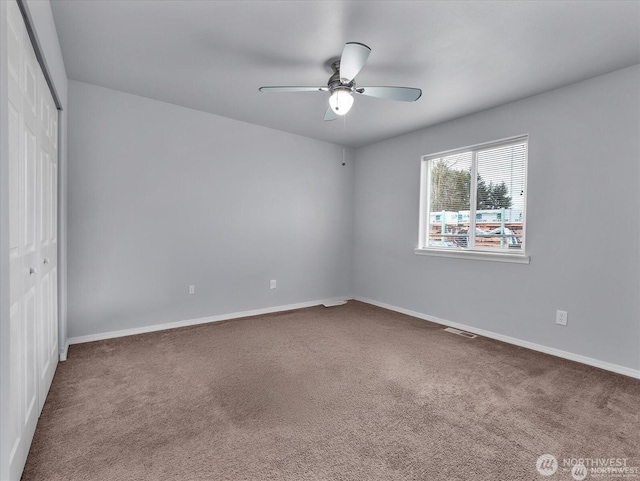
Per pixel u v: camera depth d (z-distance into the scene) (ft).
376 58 8.05
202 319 12.28
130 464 4.85
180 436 5.53
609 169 8.46
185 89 10.11
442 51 7.72
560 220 9.38
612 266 8.43
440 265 12.75
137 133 10.65
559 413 6.36
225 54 8.07
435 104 10.73
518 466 4.91
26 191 4.97
